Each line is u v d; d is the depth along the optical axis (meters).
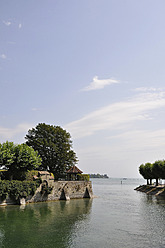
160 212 44.66
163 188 88.12
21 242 24.86
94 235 28.09
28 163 50.72
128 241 25.98
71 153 76.31
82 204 53.94
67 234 28.16
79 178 70.94
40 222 33.81
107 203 57.47
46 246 23.80
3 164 48.06
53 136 75.62
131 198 71.62
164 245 24.81
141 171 118.69
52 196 58.34
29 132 76.94
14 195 47.91
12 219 34.97
